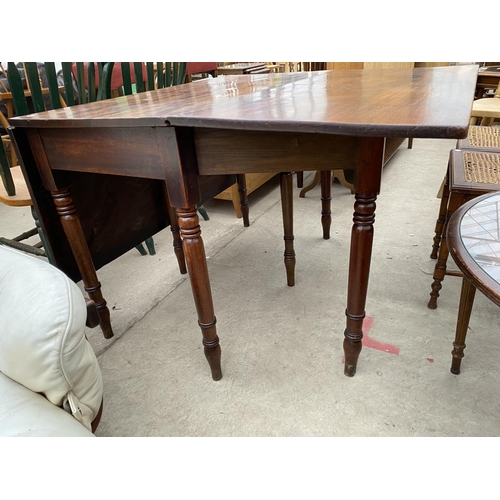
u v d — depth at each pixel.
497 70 3.07
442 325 1.25
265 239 1.91
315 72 1.59
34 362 0.62
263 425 0.97
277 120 0.65
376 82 1.13
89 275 1.19
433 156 2.96
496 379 1.04
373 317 1.30
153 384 1.12
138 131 0.80
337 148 0.75
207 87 1.31
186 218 0.87
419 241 1.76
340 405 1.01
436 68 1.49
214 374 1.10
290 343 1.23
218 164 0.81
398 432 0.92
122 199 1.32
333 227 1.98
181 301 1.49
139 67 1.63
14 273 0.69
